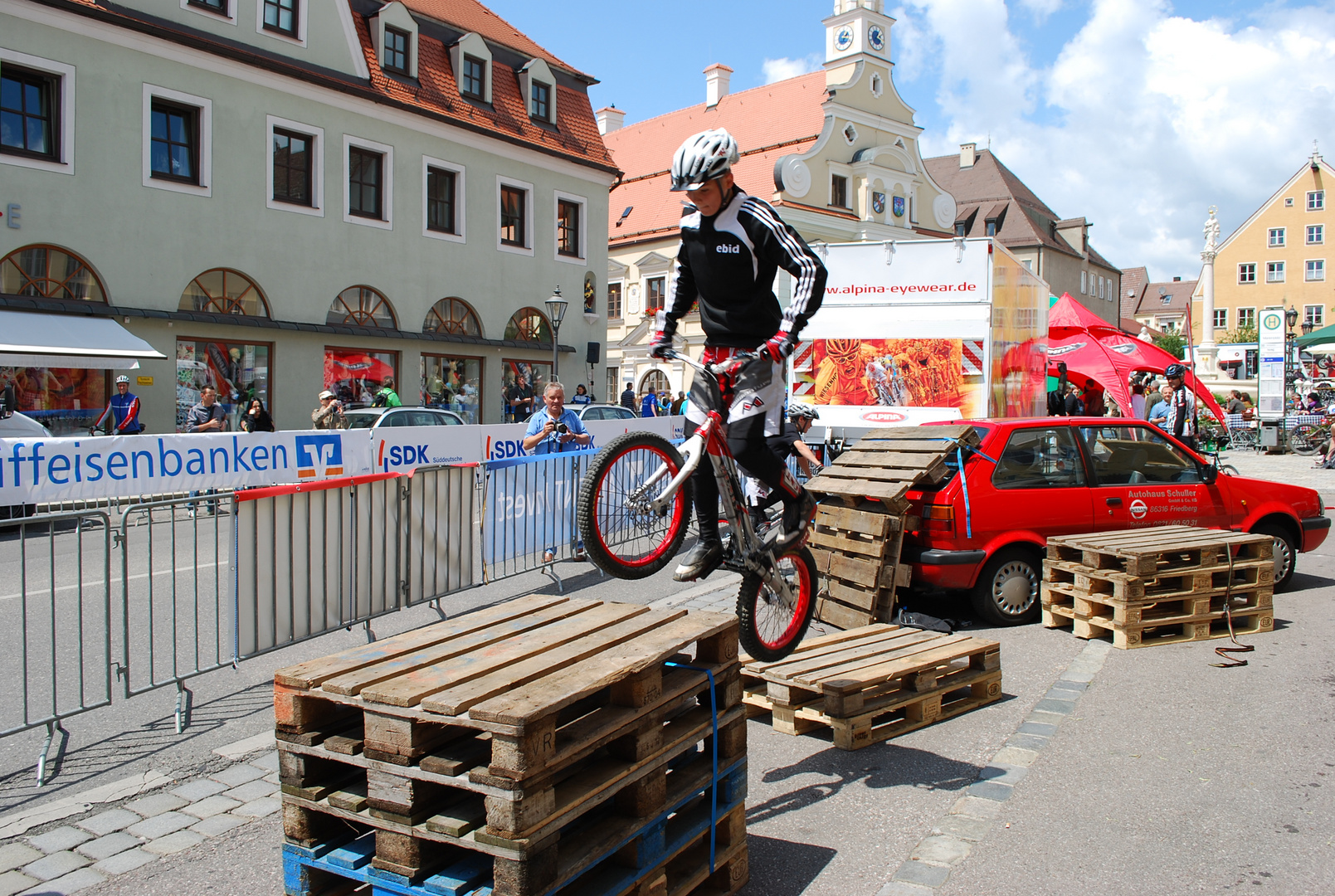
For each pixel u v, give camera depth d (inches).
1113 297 2837.1
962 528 277.1
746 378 140.6
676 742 123.0
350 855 113.3
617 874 115.5
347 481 250.1
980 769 179.5
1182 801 162.1
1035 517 287.1
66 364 634.2
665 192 1688.0
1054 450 298.5
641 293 1657.2
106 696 199.6
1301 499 342.0
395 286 906.7
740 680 139.2
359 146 872.3
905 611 280.4
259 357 799.7
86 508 362.6
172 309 732.0
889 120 1590.8
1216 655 253.6
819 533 299.7
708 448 138.3
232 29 770.2
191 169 754.2
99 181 687.1
